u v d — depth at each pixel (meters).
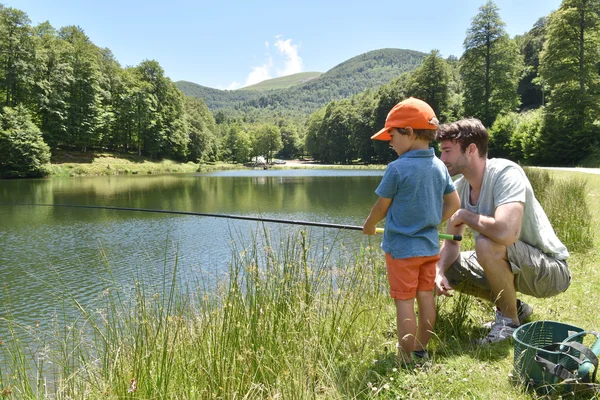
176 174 49.50
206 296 3.12
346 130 76.50
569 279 2.70
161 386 2.12
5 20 43.41
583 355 1.96
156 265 9.20
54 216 16.25
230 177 42.25
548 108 34.44
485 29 46.03
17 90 44.69
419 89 53.97
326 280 3.36
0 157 38.28
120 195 24.00
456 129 2.61
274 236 10.02
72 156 48.78
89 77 50.16
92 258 9.99
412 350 2.36
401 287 2.34
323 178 38.59
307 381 2.07
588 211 6.66
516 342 2.07
